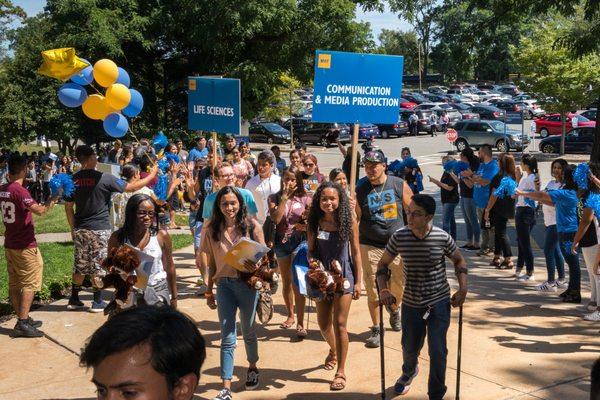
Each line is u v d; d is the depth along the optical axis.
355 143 7.66
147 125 31.91
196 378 1.95
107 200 7.98
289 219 7.42
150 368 1.84
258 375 6.15
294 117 47.12
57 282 9.14
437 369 5.34
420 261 5.28
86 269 7.98
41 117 34.81
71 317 8.08
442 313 5.33
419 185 15.41
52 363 6.70
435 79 103.38
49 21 32.25
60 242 13.56
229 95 8.72
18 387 6.11
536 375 6.22
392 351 6.88
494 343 7.08
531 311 8.30
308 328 7.67
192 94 9.07
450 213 12.46
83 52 29.59
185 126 33.31
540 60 33.28
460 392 5.85
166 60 32.62
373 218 6.91
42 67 7.88
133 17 29.81
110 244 5.61
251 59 31.86
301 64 31.73
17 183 7.25
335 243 5.96
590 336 7.32
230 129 8.75
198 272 10.59
